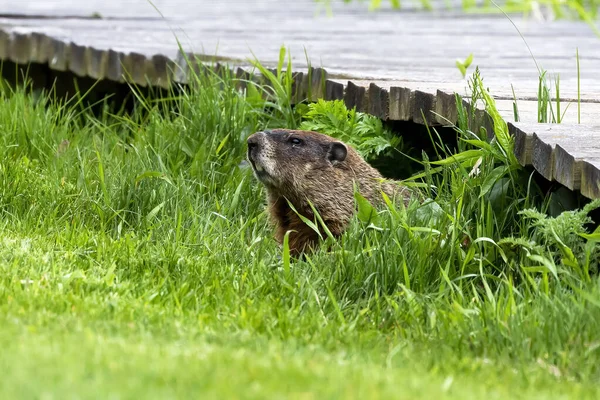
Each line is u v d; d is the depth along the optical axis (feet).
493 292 27.76
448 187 33.83
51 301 23.02
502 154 31.14
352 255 27.55
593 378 21.01
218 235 30.60
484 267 28.40
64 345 18.89
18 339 19.21
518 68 49.37
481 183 30.66
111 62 51.49
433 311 24.58
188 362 18.45
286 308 24.77
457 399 17.92
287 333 22.66
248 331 22.33
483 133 32.63
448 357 21.62
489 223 28.84
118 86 56.49
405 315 24.84
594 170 26.43
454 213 29.30
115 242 28.99
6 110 41.16
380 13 85.51
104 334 20.79
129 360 18.12
